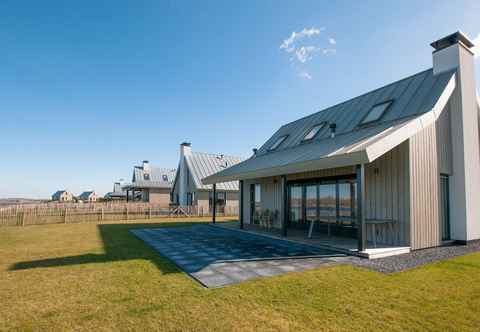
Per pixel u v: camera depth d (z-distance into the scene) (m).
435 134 9.55
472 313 3.90
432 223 9.11
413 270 6.18
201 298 4.50
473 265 6.62
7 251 8.68
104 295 4.68
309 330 3.40
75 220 20.08
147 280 5.54
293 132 16.52
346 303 4.26
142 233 13.30
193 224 17.98
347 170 10.80
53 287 5.11
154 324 3.59
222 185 29.80
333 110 14.79
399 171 8.74
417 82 10.91
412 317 3.77
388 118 10.22
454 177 10.14
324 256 7.79
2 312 4.00
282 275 5.86
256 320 3.68
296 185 13.78
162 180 41.75
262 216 15.45
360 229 7.67
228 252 8.41
